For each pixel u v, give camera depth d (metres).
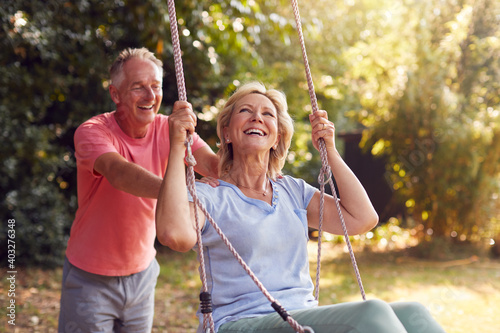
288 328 1.80
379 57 10.57
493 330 5.39
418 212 10.23
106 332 2.78
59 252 8.43
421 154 9.94
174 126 2.00
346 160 14.77
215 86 10.56
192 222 1.96
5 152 8.11
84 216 2.75
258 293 2.00
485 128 9.50
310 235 12.38
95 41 8.88
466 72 10.38
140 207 2.73
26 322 5.46
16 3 7.14
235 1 6.04
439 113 9.77
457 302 6.50
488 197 9.77
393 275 8.17
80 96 9.59
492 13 10.18
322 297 6.74
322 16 14.46
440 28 10.48
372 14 14.92
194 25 6.78
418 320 1.85
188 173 1.97
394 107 10.15
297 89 15.66
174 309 6.22
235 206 2.10
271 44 13.68
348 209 2.34
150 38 6.57
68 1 7.80
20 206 8.21
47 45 8.02
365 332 1.63
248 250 2.03
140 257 2.83
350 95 17.45
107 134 2.72
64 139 9.90
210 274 2.02
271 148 2.40
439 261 9.38
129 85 2.73
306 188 2.41
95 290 2.72
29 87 8.43
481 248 9.97
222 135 2.33
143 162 2.84
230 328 1.92
